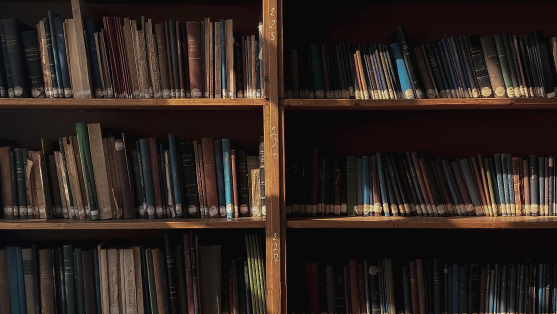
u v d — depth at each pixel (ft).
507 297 5.06
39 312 4.90
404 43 5.12
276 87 4.63
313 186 5.18
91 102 4.74
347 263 5.16
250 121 5.88
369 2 5.81
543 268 4.99
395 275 5.18
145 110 5.60
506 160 5.26
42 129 5.72
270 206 4.64
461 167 5.30
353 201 5.25
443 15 5.85
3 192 5.10
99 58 4.92
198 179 5.11
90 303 4.86
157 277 4.90
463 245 5.84
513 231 5.84
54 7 5.75
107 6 5.74
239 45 5.13
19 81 4.85
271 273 4.64
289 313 4.99
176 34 4.98
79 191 4.99
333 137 5.85
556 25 5.82
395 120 5.87
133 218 5.07
